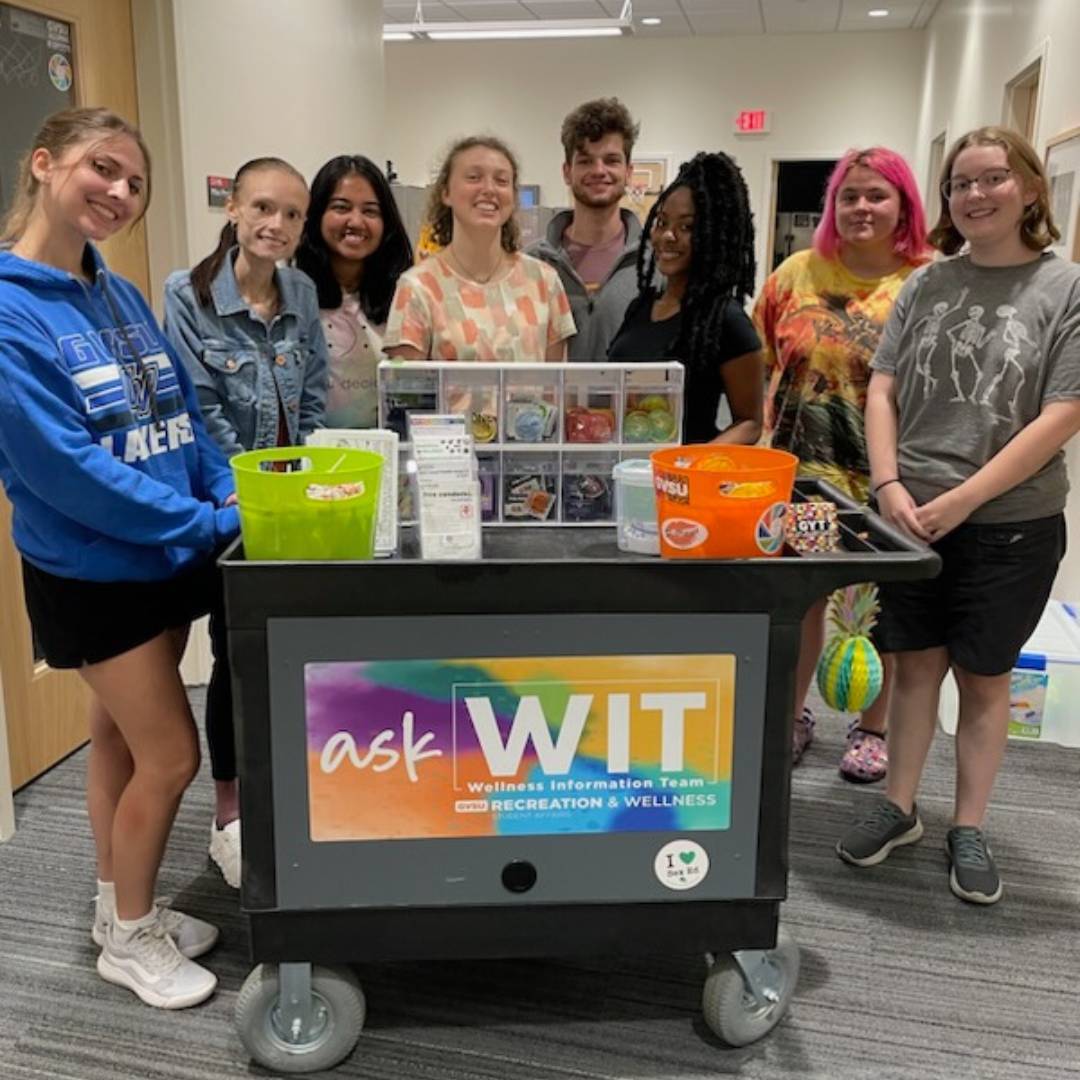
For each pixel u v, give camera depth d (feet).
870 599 7.43
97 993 6.11
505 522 6.07
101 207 5.15
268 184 6.58
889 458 7.09
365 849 5.04
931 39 27.53
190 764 5.92
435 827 5.04
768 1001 5.71
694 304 7.29
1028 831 8.09
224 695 6.92
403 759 4.94
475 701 4.89
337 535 4.71
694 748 5.04
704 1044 5.72
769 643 4.95
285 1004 5.28
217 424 6.79
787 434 8.44
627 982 6.22
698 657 4.93
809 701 10.69
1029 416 6.63
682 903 5.25
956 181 6.53
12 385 4.78
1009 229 6.46
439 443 5.05
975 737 7.29
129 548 5.38
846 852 7.56
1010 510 6.73
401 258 8.36
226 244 6.89
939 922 6.89
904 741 7.59
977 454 6.73
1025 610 6.89
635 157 31.55
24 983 6.19
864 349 8.02
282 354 6.98
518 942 5.24
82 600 5.45
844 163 7.99
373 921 5.16
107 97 9.27
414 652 4.81
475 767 4.98
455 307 7.32
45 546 5.33
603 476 6.11
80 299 5.29
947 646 7.24
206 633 10.79
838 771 9.11
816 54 30.01
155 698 5.70
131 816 5.88
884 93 29.89
